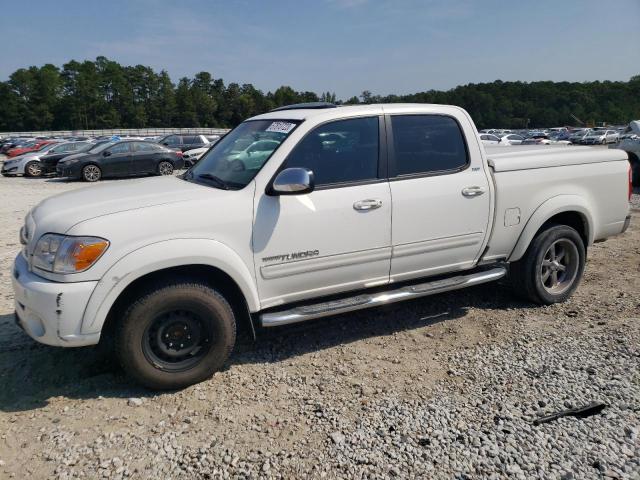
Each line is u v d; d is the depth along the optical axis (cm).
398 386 346
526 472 258
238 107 12225
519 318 458
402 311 478
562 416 304
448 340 418
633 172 1230
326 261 374
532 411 311
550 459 267
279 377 361
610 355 378
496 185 436
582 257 496
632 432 287
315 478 258
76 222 314
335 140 380
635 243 708
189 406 326
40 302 307
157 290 326
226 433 296
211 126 11988
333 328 442
